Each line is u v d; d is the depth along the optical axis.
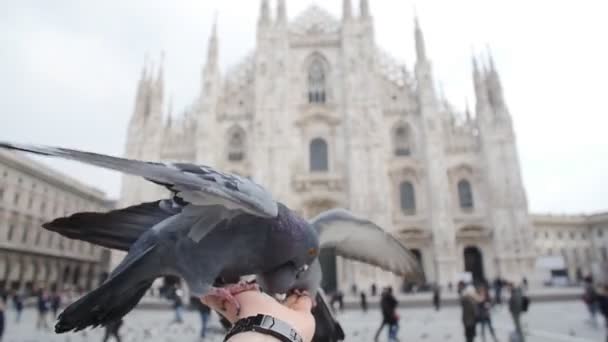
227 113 61.69
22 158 56.69
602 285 20.56
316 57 64.50
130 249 2.39
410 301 40.94
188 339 21.08
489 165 56.56
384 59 64.50
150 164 2.01
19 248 58.06
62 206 67.12
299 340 2.02
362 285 52.22
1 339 19.94
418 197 57.34
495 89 59.53
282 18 63.59
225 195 2.13
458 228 55.94
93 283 77.81
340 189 57.59
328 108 61.12
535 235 87.81
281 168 56.47
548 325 25.42
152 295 49.19
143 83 63.47
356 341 19.64
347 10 63.59
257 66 61.03
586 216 90.25
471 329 15.70
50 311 36.38
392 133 60.50
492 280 53.47
